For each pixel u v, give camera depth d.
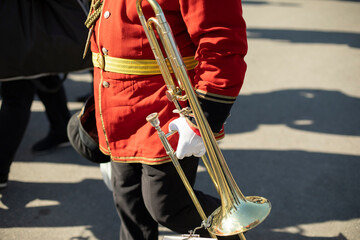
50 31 9.71
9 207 11.74
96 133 8.32
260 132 15.26
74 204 11.85
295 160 13.64
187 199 7.43
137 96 6.95
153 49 6.43
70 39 9.79
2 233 10.82
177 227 7.61
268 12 29.53
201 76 6.30
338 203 11.69
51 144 14.09
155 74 6.85
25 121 11.66
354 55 22.03
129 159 7.29
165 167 7.08
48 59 9.86
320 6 30.80
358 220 11.02
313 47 23.14
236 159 13.73
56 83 12.36
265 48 23.11
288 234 10.58
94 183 12.70
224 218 6.41
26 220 11.28
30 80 11.38
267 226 10.86
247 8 30.47
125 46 6.78
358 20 27.70
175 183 7.22
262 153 14.03
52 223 11.19
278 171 13.12
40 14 9.77
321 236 10.50
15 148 11.81
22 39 9.63
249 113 16.55
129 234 8.02
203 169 13.08
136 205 7.79
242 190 12.35
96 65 7.41
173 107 6.91
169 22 6.50
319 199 11.85
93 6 7.46
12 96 11.34
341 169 13.17
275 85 18.86
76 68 10.17
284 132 15.22
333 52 22.44
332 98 17.64
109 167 8.77
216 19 6.02
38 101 17.52
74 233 10.84
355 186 12.41
